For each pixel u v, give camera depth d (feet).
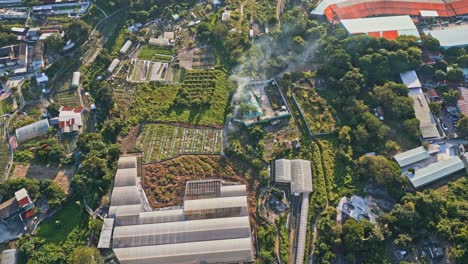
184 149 320.91
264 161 311.47
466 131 310.24
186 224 272.92
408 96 334.03
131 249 262.47
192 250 261.85
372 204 287.07
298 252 268.41
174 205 293.43
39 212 284.61
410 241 259.39
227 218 276.00
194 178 305.32
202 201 282.77
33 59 369.50
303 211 285.02
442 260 258.78
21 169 305.94
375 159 291.17
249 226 272.72
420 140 314.96
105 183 295.89
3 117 335.67
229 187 293.43
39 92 352.08
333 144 318.04
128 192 287.89
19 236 275.39
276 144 320.29
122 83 361.10
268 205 290.97
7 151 316.60
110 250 269.23
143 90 355.15
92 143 310.65
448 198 282.15
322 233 272.31
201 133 329.93
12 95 347.56
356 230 259.60
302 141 321.93
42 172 304.91
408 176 293.23
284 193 295.89
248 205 290.97
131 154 318.45
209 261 261.65
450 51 363.97
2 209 278.26
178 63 375.25
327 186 297.53
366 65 346.54
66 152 317.22
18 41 379.35
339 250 265.75
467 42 366.43
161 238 268.00
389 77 350.43
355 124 321.11
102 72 365.40
